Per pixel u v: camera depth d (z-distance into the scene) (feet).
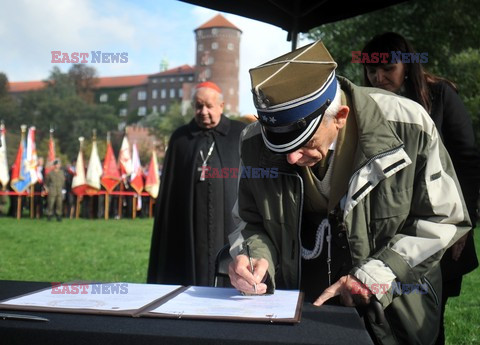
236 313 4.58
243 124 16.10
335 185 6.25
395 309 5.80
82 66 295.48
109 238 40.14
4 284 5.86
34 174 60.08
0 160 62.13
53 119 273.95
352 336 3.98
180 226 15.15
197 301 5.14
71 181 62.39
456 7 53.62
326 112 5.57
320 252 6.61
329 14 11.30
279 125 5.44
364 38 53.83
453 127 9.15
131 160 66.59
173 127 246.27
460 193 5.96
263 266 5.72
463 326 16.20
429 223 5.82
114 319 4.35
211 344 3.85
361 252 5.98
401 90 9.32
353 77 52.54
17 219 58.65
